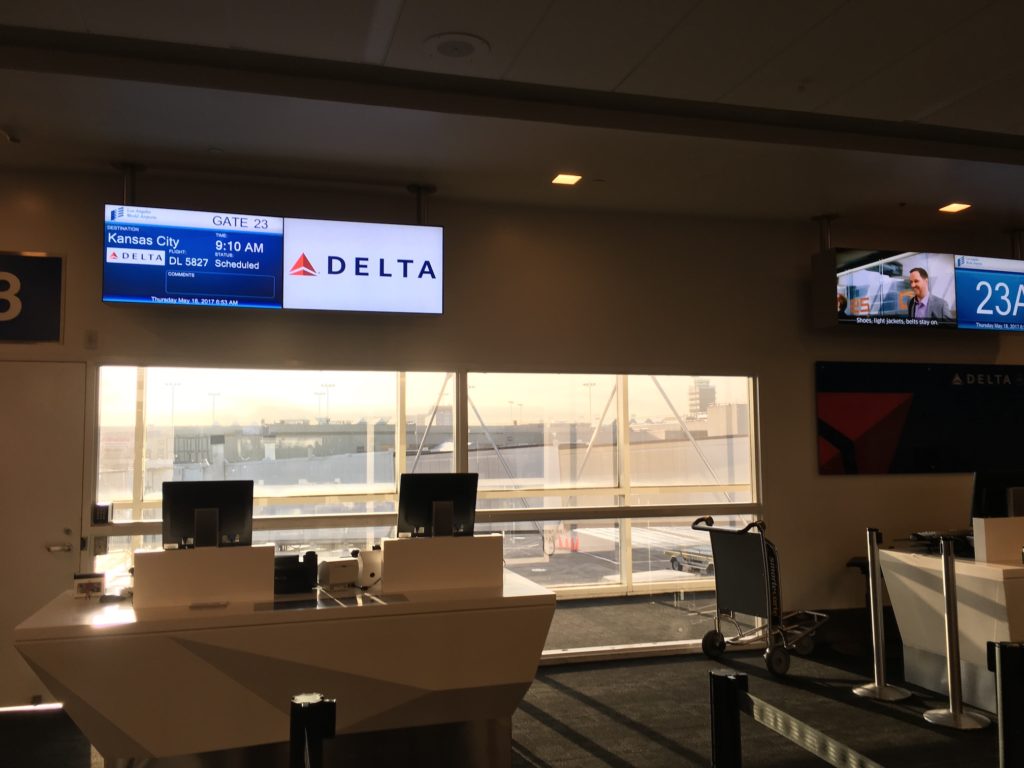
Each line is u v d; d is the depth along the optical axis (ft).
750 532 21.09
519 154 17.28
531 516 20.34
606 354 21.20
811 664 19.90
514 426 23.35
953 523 23.18
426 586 13.51
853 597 22.33
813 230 22.89
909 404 23.17
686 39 12.76
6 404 17.67
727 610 20.34
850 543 22.44
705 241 22.16
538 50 13.05
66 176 18.21
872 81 14.24
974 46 13.04
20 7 11.68
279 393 21.34
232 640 11.57
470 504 14.46
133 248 17.56
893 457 22.94
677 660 20.45
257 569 12.73
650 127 16.05
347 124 15.58
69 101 14.38
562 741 14.93
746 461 22.49
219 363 18.75
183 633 11.40
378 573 13.91
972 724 15.21
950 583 15.83
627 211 21.54
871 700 17.01
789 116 16.52
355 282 18.80
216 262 18.02
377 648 12.22
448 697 12.68
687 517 21.48
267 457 21.18
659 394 24.21
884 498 22.81
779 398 22.33
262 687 11.75
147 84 13.70
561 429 23.99
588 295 21.22
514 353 20.61
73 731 15.69
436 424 21.30
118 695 11.21
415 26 12.26
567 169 18.21
